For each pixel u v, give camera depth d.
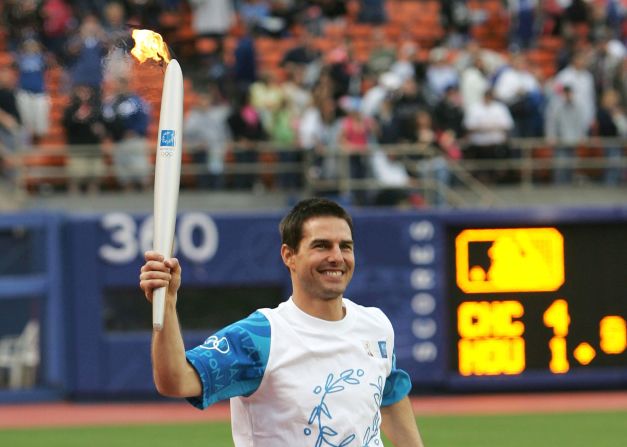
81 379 42.56
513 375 42.62
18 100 49.78
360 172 47.22
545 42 63.16
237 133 49.28
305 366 13.30
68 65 45.47
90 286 42.56
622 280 42.53
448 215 42.62
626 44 62.94
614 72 55.00
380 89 51.03
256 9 61.06
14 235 42.22
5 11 53.94
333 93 52.03
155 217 12.84
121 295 42.81
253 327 13.30
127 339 42.66
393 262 42.62
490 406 40.84
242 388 13.23
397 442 14.61
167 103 13.16
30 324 42.50
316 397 13.26
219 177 48.88
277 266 42.81
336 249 13.40
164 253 12.70
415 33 63.56
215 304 42.75
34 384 42.69
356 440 13.34
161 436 35.47
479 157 50.09
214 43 58.25
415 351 42.56
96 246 42.59
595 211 42.22
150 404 42.72
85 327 42.59
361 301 42.53
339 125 48.56
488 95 50.25
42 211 42.53
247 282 42.66
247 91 50.78
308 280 13.41
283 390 13.23
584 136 52.50
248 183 49.22
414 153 48.03
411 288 42.62
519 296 42.59
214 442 34.28
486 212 42.47
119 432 36.38
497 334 42.62
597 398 42.16
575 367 42.72
